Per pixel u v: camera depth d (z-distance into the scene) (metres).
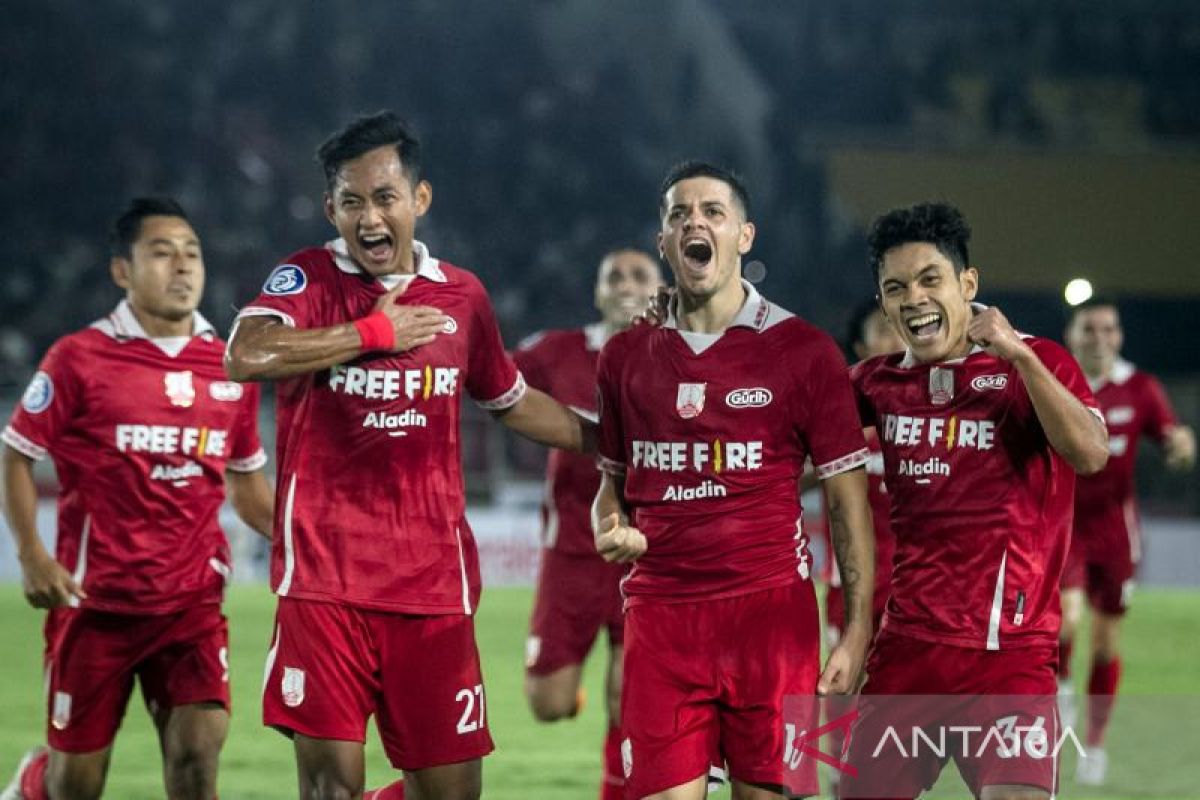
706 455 12.23
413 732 12.55
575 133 72.06
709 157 74.69
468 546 12.80
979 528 12.44
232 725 23.66
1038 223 68.81
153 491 14.93
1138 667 31.59
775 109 73.31
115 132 63.38
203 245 59.75
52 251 58.81
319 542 12.29
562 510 19.48
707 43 79.94
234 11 71.12
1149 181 69.25
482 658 31.91
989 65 79.50
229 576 15.38
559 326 64.25
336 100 69.69
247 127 67.44
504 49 73.25
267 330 11.94
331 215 12.64
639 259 19.20
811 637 12.33
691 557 12.23
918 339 12.65
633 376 12.55
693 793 12.18
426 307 12.30
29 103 62.38
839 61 78.56
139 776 19.89
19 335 54.25
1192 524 52.81
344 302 12.55
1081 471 12.20
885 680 12.70
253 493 15.96
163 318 15.27
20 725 23.69
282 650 12.33
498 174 69.38
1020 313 68.81
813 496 47.16
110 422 14.88
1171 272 68.69
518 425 13.75
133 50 68.00
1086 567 24.67
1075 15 82.44
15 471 14.82
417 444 12.43
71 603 14.62
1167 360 68.31
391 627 12.41
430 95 71.06
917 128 75.94
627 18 79.81
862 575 12.26
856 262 66.88
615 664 18.73
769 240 67.25
